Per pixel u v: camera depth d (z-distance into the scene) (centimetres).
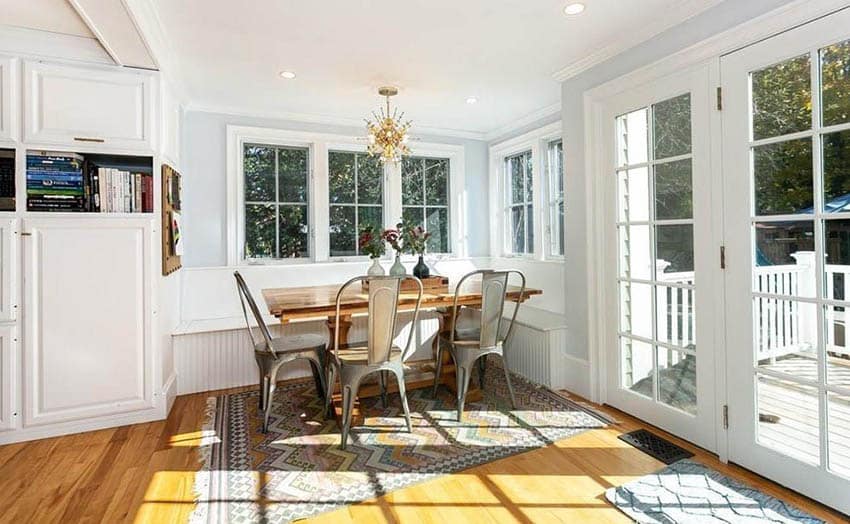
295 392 334
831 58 178
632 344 277
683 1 225
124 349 271
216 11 225
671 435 251
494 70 313
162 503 193
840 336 179
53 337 256
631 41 261
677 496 192
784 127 193
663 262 253
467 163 489
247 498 196
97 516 184
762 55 199
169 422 279
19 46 247
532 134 427
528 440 249
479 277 429
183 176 367
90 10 200
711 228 225
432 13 231
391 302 251
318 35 254
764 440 205
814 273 186
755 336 208
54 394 257
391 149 334
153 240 278
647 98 257
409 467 221
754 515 178
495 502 192
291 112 402
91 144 261
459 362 285
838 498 179
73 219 258
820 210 183
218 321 361
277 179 411
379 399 314
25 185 251
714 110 220
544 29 252
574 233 317
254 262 401
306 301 278
